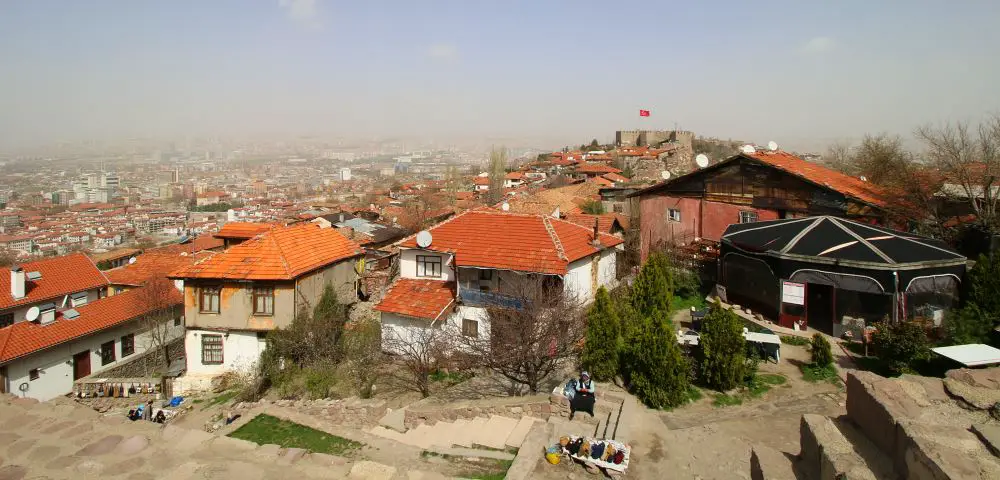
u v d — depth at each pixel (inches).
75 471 434.9
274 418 626.5
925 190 1047.6
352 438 561.9
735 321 593.6
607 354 617.9
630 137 5349.4
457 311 901.2
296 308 967.6
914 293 682.2
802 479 298.5
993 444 236.5
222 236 1270.9
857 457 279.4
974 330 610.2
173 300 1206.9
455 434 546.3
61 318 1060.5
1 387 922.1
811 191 997.2
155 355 1187.9
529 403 565.6
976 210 967.0
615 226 1409.9
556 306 756.6
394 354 893.2
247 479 418.9
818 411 534.3
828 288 784.9
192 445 483.8
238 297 967.0
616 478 425.7
